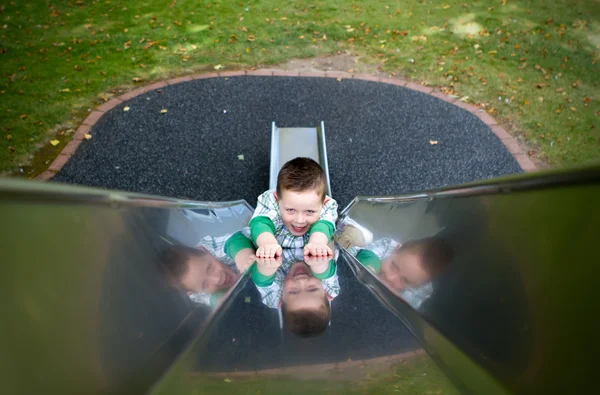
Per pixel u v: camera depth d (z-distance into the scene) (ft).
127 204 5.17
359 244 10.64
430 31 29.78
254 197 18.02
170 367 3.40
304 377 3.39
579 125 21.65
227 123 21.66
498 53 27.43
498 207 4.83
